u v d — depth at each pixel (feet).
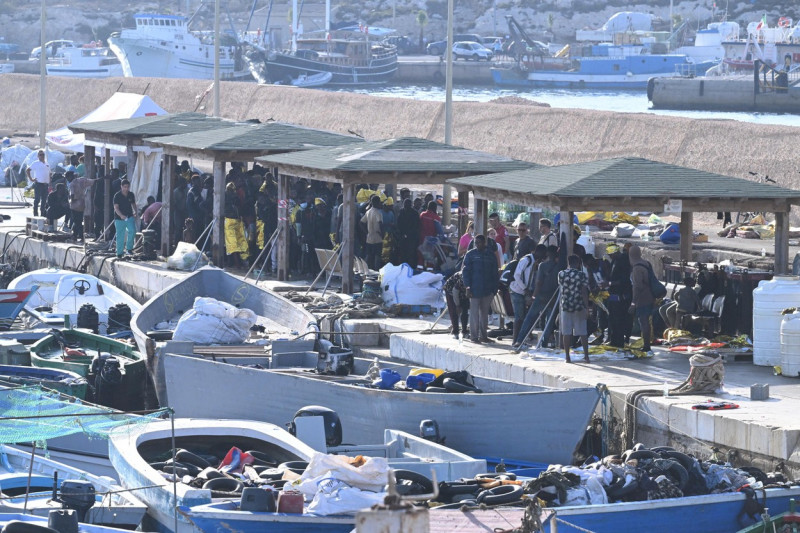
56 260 366.63
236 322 238.48
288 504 138.31
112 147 433.89
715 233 351.67
